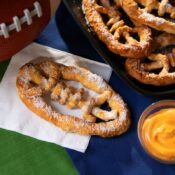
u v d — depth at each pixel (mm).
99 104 525
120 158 521
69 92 522
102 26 507
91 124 513
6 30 448
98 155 520
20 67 536
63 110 526
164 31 521
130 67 507
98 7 516
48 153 517
